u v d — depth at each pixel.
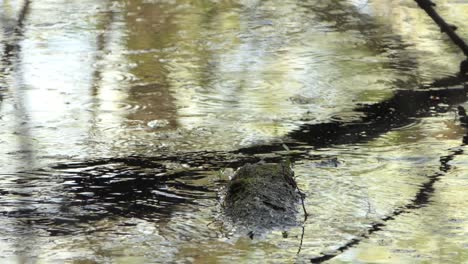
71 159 12.25
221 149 12.68
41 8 22.31
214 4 22.70
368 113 14.45
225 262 9.02
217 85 16.08
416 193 10.90
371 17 21.20
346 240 9.57
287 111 14.55
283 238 9.62
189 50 18.52
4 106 14.84
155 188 11.16
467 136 13.20
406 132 13.42
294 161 12.14
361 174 11.59
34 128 13.66
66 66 17.33
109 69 17.11
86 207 10.59
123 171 11.78
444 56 17.91
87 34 19.81
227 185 11.09
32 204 10.67
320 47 18.72
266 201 10.36
